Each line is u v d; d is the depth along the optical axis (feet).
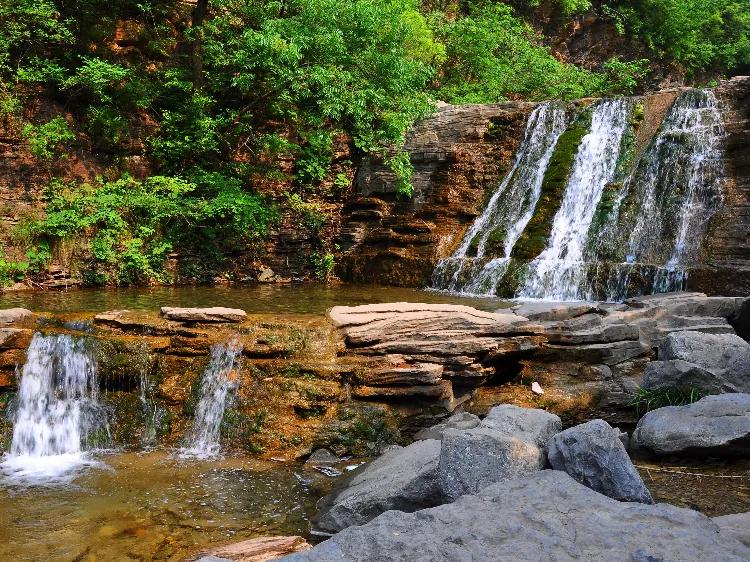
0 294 43.55
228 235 55.67
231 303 39.34
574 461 16.85
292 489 21.77
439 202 56.95
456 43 81.20
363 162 60.80
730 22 121.70
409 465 19.56
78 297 42.22
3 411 26.89
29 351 27.89
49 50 55.26
